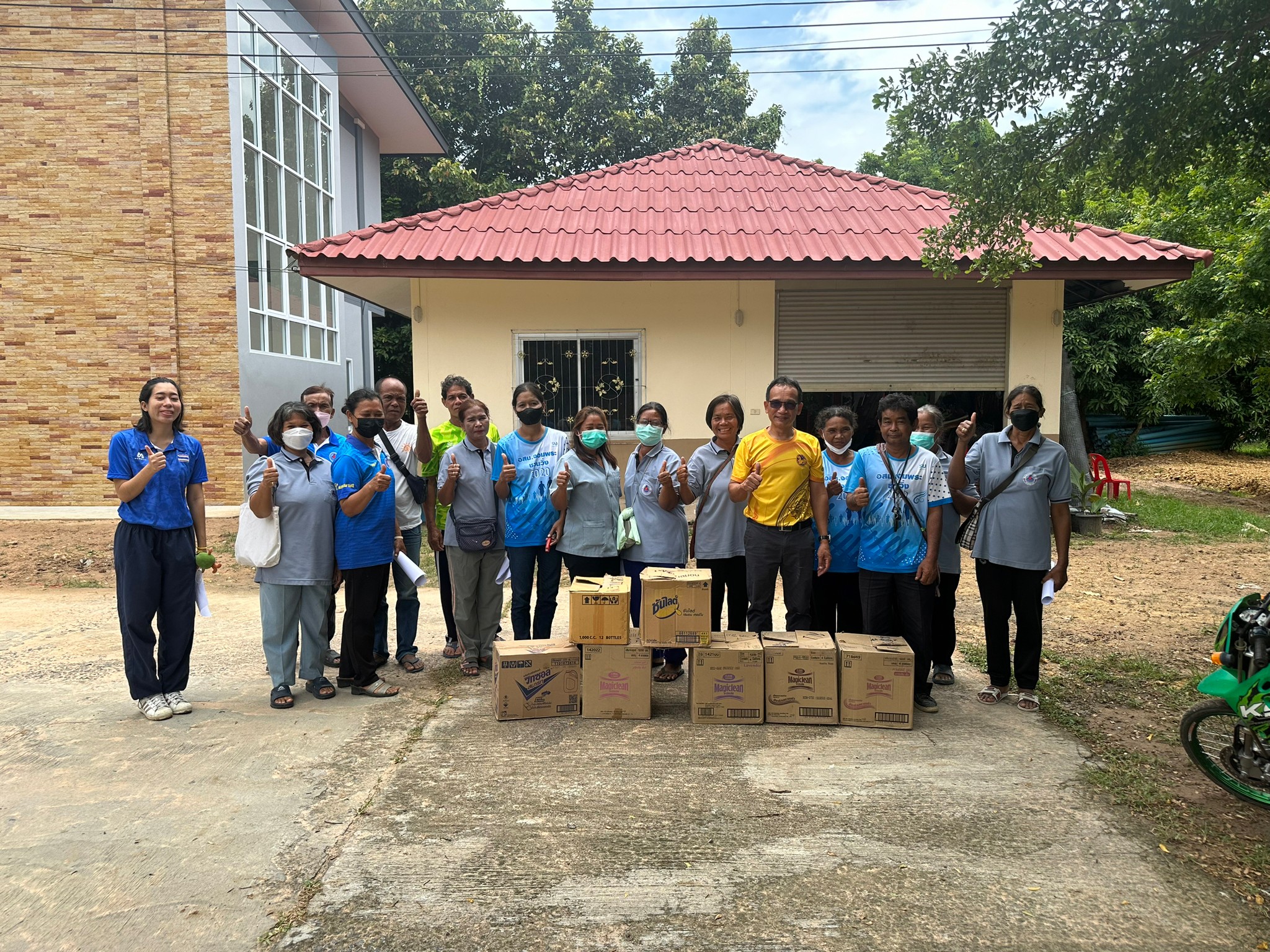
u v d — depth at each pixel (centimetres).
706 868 329
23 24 1175
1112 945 285
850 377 1045
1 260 1199
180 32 1181
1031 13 489
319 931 290
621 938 287
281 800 381
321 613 509
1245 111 546
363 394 500
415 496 577
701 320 1038
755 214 1093
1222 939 288
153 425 479
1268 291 1195
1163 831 357
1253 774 371
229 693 526
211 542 1034
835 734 455
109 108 1186
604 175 1220
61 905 303
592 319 1034
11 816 365
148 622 476
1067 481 482
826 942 285
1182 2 471
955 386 1047
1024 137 541
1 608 772
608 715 476
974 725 470
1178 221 1355
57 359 1208
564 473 518
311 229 1575
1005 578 489
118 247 1199
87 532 1107
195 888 314
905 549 478
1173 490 1586
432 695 518
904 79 536
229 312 1212
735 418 524
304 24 1515
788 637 488
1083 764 421
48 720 476
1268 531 1115
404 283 1033
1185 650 614
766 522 495
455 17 2475
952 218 596
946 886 317
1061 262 939
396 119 2056
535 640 506
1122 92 512
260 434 1295
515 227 1040
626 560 548
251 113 1295
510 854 338
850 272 948
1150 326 1992
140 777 402
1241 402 2198
